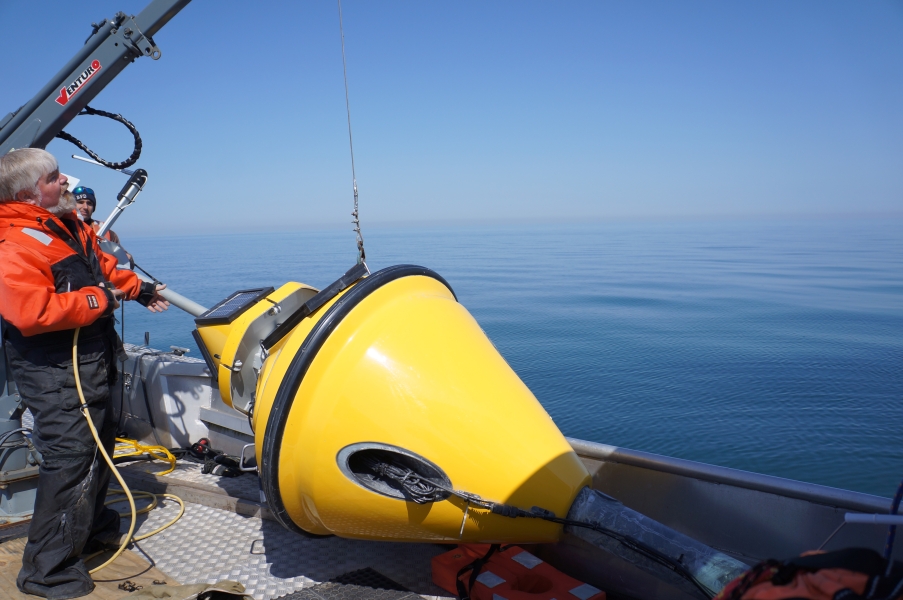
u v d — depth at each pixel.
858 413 13.31
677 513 2.34
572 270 62.94
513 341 24.39
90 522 2.51
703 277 52.53
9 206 2.34
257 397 2.47
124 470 3.75
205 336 2.80
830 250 90.44
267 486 2.27
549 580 2.28
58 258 2.41
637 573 2.30
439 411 2.12
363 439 2.13
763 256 80.19
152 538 2.89
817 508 2.04
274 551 2.73
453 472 2.10
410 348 2.19
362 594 2.37
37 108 3.20
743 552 2.19
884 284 45.19
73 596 2.39
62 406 2.44
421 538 2.27
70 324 2.35
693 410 14.00
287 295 2.71
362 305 2.23
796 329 25.77
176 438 4.23
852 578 1.08
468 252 100.12
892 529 1.36
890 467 10.34
